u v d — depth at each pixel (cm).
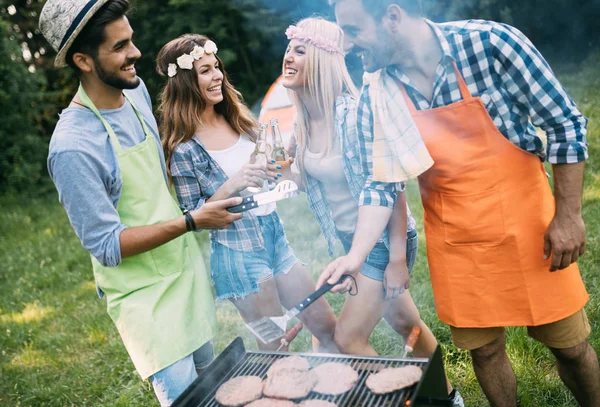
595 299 311
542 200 194
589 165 528
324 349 281
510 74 181
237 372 205
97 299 484
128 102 221
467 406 261
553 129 183
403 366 195
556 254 188
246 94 1089
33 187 1002
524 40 178
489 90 184
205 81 252
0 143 1016
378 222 214
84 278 548
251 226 256
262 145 245
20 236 752
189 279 223
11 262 637
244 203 208
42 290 534
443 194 200
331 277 206
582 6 863
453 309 207
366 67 191
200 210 205
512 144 189
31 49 1244
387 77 198
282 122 442
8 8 1214
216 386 198
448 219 200
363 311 245
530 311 197
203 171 258
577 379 210
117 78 199
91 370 365
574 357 204
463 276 202
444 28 186
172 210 222
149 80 1123
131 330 211
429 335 257
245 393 189
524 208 192
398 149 197
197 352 236
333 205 254
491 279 198
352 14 179
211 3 1055
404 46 185
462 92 185
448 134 192
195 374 219
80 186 195
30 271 593
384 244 239
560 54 902
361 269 244
